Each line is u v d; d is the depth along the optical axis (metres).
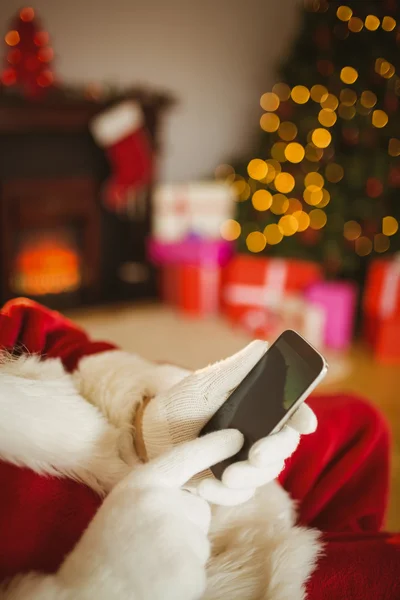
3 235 2.83
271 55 3.59
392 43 2.57
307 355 0.55
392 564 0.63
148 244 3.25
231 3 3.37
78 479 0.64
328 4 2.74
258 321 2.69
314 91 2.80
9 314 0.86
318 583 0.60
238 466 0.52
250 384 0.60
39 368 0.72
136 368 0.76
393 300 2.51
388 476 0.92
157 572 0.50
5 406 0.61
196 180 3.57
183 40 3.28
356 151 2.69
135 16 3.11
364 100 2.62
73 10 2.94
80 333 0.96
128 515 0.53
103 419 0.69
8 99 2.61
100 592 0.48
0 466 0.60
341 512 0.88
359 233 2.81
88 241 3.11
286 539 0.65
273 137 3.11
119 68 3.14
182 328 2.84
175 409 0.62
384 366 2.46
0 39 2.77
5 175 2.78
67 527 0.59
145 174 2.98
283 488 0.84
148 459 0.64
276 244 2.99
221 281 3.01
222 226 3.17
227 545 0.67
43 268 3.05
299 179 2.90
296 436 0.54
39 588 0.49
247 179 3.22
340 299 2.57
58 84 2.87
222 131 3.57
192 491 0.60
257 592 0.60
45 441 0.61
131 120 2.87
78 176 2.98
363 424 0.91
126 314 3.07
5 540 0.56
